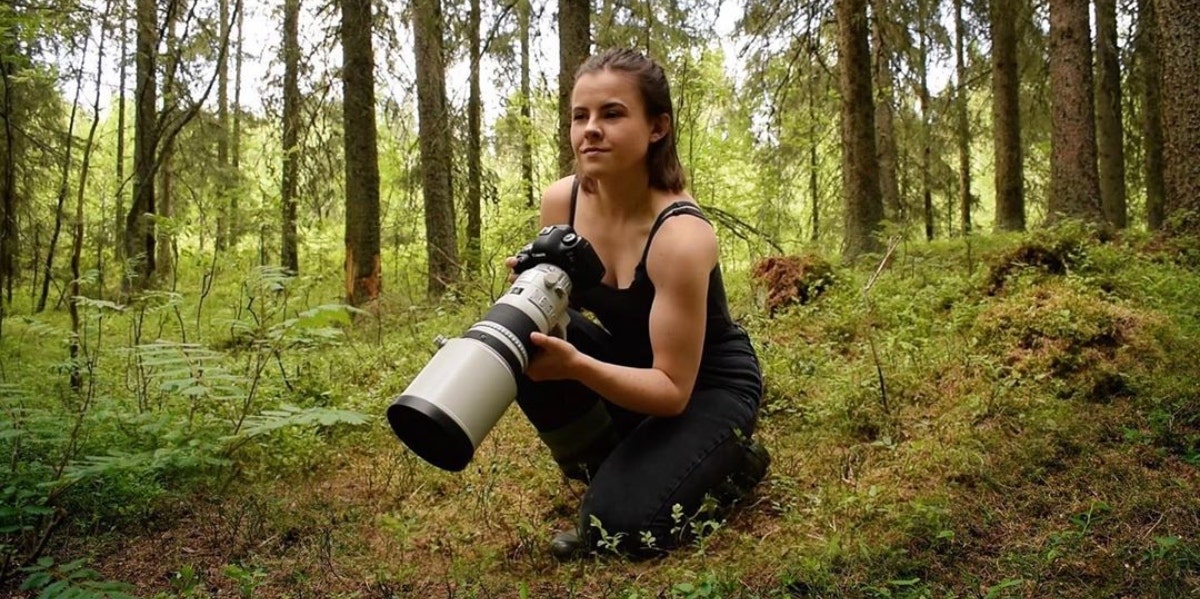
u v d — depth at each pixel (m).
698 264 2.25
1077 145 8.65
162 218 4.50
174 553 2.41
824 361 4.08
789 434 3.26
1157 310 3.97
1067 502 2.41
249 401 3.15
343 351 5.66
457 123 9.48
